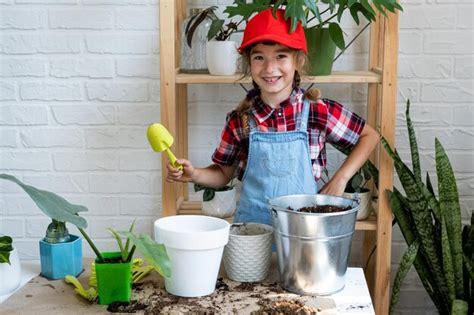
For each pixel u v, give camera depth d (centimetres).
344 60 230
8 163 238
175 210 201
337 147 206
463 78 229
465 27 226
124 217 240
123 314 124
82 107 235
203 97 235
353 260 240
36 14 229
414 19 226
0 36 231
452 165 233
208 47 198
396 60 190
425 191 202
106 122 235
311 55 196
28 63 232
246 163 186
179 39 221
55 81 233
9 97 234
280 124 180
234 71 199
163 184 199
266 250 140
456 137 232
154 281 142
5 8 229
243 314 122
